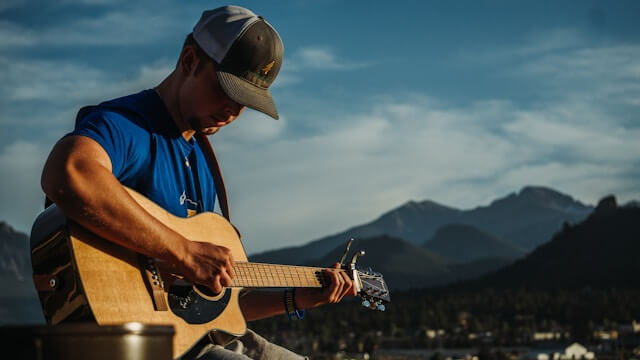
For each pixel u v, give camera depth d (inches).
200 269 148.1
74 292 138.7
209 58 161.8
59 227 139.1
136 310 143.6
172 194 165.9
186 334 152.6
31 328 100.5
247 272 175.5
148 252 143.0
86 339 101.3
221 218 173.9
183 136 169.0
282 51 166.9
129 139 156.1
